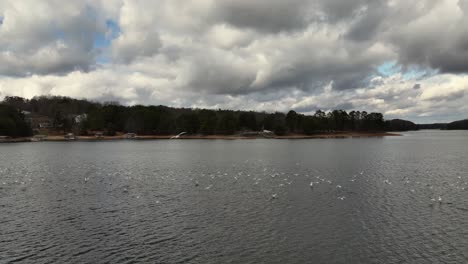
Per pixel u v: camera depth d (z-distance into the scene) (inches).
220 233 1422.2
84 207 1812.3
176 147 6835.6
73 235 1406.3
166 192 2170.3
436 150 5782.5
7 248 1277.1
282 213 1685.5
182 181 2571.4
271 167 3425.2
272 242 1330.0
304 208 1772.9
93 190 2240.4
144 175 2891.2
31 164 3759.8
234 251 1251.8
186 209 1765.5
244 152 5462.6
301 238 1366.9
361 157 4493.1
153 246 1295.5
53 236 1396.4
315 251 1248.8
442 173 2962.6
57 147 6825.8
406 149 6043.3
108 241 1343.5
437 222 1537.9
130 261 1176.2
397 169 3235.7
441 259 1176.8
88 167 3479.3
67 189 2273.6
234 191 2187.5
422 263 1151.6
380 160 4089.6
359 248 1269.7
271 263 1162.6
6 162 3966.5
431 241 1326.3
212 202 1904.5
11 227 1499.8
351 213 1680.6
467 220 1562.5
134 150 5984.3
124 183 2493.8
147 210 1749.5
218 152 5492.1
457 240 1332.4
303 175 2837.1
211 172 3070.9
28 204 1877.5
